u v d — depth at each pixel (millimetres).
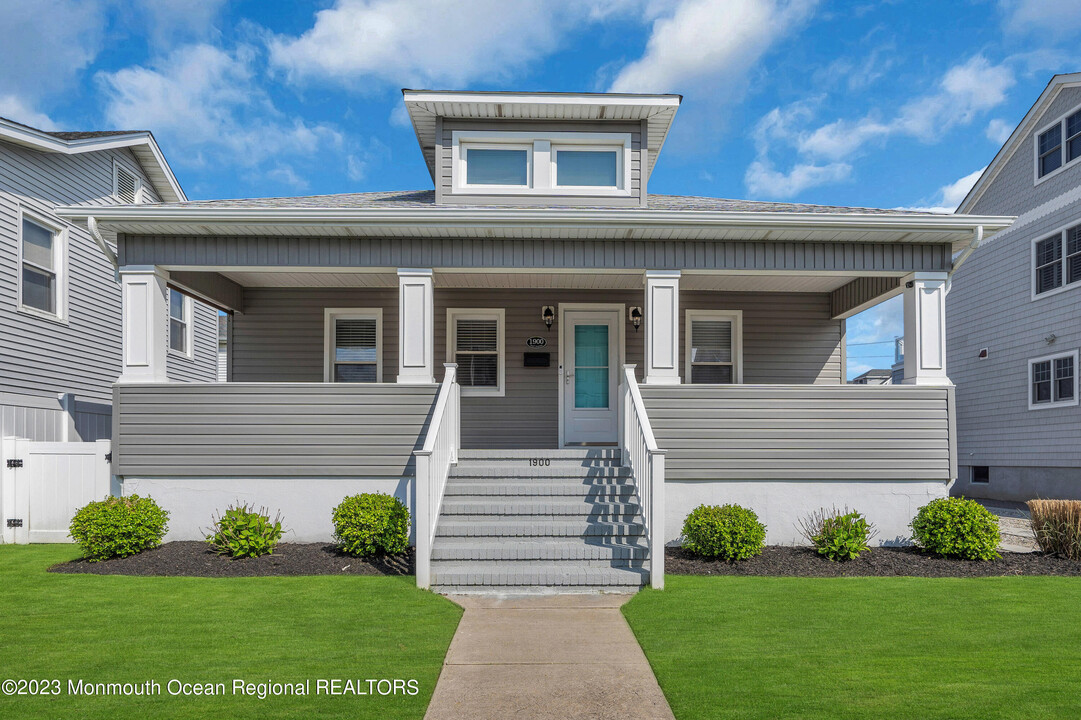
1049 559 7473
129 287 8203
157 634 4801
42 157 11195
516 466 8031
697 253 8445
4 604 5566
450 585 6277
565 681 4012
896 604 5648
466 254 8383
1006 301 16484
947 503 7605
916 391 8242
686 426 8109
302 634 4828
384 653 4453
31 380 10664
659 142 10594
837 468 8109
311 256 8344
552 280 9914
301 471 7961
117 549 7145
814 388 8172
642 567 6625
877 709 3547
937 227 7898
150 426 7977
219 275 9852
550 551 6656
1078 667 4180
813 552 7621
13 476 8547
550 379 10750
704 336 11219
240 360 10789
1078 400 14117
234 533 7223
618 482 7867
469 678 4051
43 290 11219
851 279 10102
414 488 7930
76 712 3498
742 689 3836
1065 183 14578
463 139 9906
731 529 7145
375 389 8047
